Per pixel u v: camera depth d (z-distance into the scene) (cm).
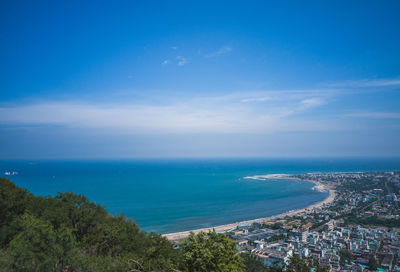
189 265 1569
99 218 2647
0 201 2303
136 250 2112
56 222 2338
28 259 1275
